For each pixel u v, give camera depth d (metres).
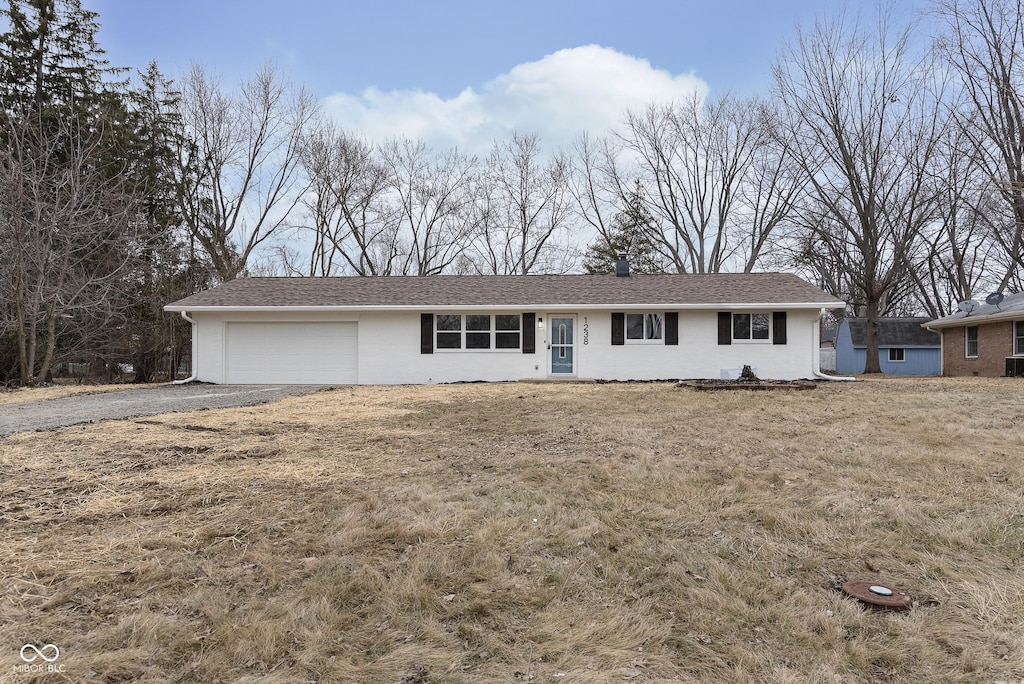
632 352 15.40
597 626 2.57
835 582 3.03
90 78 23.44
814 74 21.66
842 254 24.89
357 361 15.58
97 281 16.84
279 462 5.52
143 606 2.69
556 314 15.54
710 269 30.27
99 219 18.52
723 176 29.23
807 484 4.80
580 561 3.26
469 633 2.53
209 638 2.43
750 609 2.74
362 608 2.72
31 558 3.19
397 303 15.35
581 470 5.27
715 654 2.38
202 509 4.09
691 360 15.26
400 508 4.11
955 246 26.45
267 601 2.76
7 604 2.67
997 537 3.58
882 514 4.04
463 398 10.95
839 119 21.56
